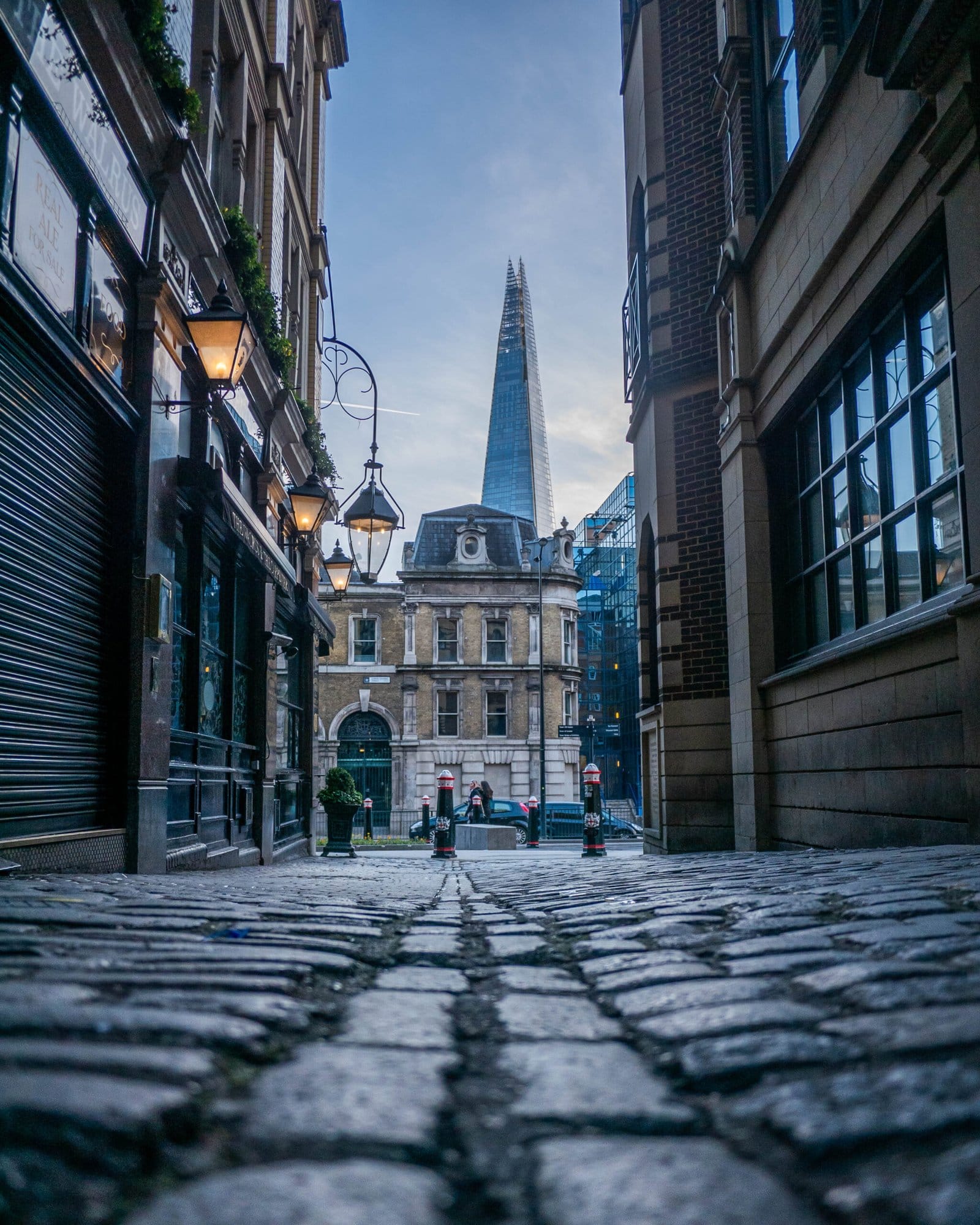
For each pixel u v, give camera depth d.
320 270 20.25
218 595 11.87
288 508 15.96
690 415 14.32
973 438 6.76
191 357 9.89
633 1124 1.32
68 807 7.39
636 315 16.30
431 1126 1.31
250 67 13.71
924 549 8.05
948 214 7.07
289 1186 1.06
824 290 9.83
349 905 4.96
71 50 6.95
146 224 8.72
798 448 11.40
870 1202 0.99
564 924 3.99
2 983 2.13
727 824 13.22
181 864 9.43
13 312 6.30
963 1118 1.20
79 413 7.70
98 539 8.12
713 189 14.41
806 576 11.11
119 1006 1.92
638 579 16.42
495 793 44.38
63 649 7.34
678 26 15.08
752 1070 1.54
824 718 9.79
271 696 14.03
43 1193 1.00
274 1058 1.69
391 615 45.69
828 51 9.81
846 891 4.17
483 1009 2.26
